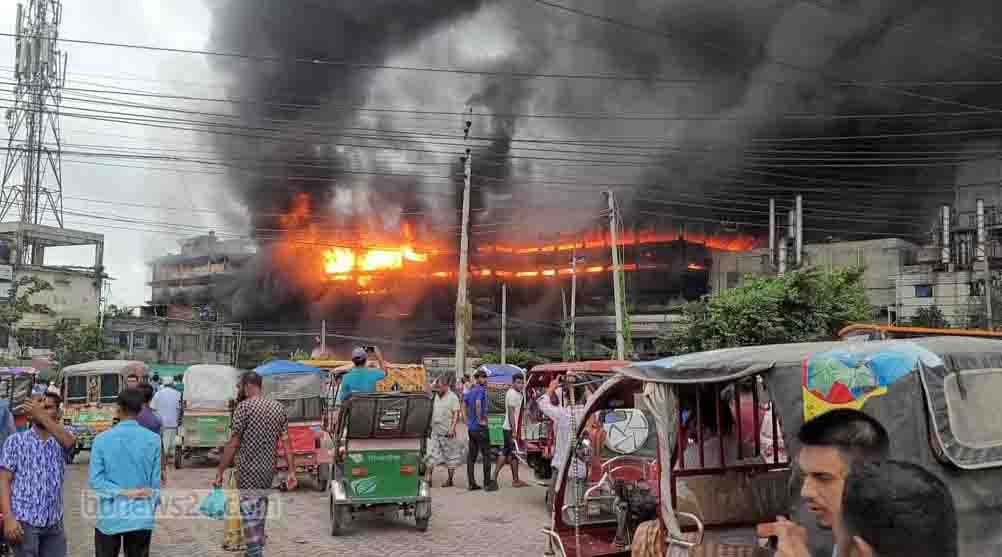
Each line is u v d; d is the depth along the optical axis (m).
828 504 2.32
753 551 5.52
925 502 1.66
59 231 50.91
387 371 18.70
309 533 10.09
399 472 10.01
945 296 54.00
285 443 8.42
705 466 6.74
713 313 24.89
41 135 46.19
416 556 8.79
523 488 14.16
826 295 24.17
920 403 4.21
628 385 6.88
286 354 74.50
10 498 5.75
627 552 7.06
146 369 20.83
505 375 21.81
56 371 40.59
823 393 4.55
